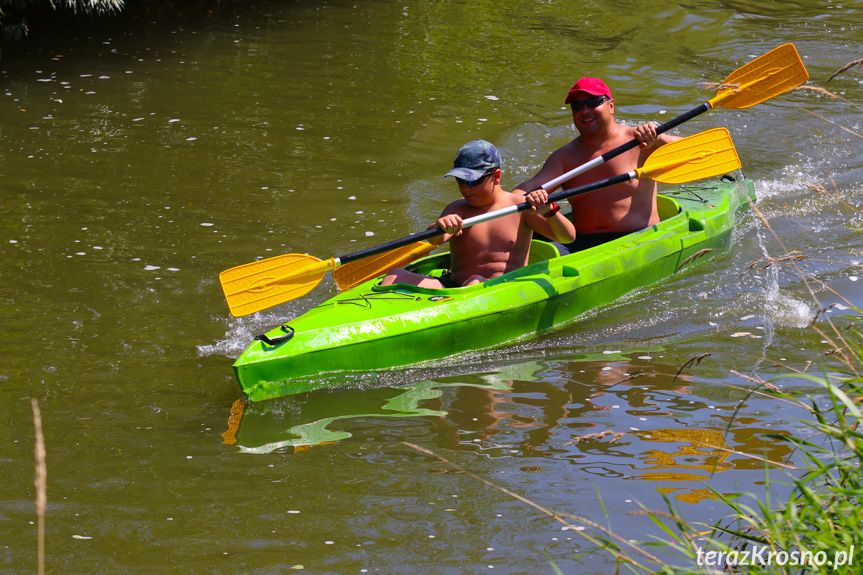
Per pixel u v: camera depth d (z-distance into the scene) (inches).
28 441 363.3
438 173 716.0
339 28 1211.2
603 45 1127.6
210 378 422.9
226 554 290.7
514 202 489.7
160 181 689.6
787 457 337.1
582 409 389.1
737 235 603.8
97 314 485.1
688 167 533.0
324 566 284.0
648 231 546.3
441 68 1029.8
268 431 375.9
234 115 855.1
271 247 575.8
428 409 394.6
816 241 582.9
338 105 892.0
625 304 513.7
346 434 372.5
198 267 546.3
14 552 291.6
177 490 328.8
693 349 447.5
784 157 757.3
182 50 1086.4
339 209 640.4
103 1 1128.2
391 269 493.4
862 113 855.7
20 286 514.9
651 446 354.0
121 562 286.2
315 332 427.5
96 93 912.9
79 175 698.2
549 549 292.5
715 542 252.4
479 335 460.8
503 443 360.8
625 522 303.7
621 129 549.0
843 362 412.5
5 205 636.7
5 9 1181.7
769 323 470.6
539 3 1353.3
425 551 292.2
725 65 1032.2
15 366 426.6
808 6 1285.7
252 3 1355.8
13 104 872.9
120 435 369.1
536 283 481.4
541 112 877.2
